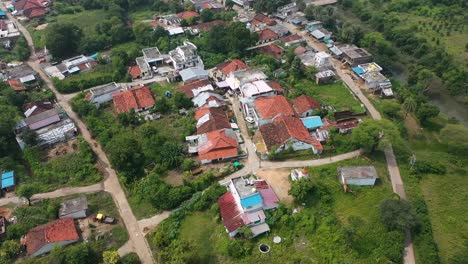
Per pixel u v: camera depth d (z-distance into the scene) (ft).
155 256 214.90
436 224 235.61
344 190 247.91
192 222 233.76
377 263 204.23
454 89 363.97
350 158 278.67
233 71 365.20
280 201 240.73
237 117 322.14
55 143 299.17
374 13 509.35
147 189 248.52
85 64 398.62
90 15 508.53
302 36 465.06
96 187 261.03
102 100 344.90
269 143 281.33
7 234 222.48
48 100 346.13
